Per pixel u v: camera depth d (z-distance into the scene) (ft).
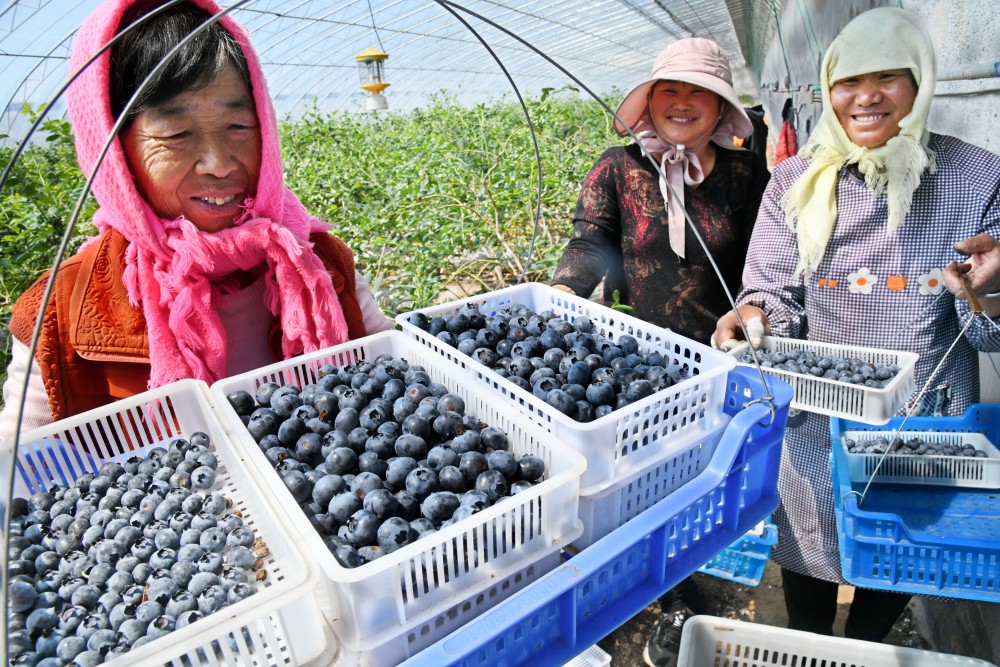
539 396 6.13
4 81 33.91
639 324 7.38
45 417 6.82
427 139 33.32
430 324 7.68
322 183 27.91
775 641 8.18
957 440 8.84
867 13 8.48
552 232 26.63
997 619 8.43
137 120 6.03
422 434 5.76
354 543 4.74
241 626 3.88
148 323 6.71
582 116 43.09
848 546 7.27
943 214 8.44
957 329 8.94
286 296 7.16
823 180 9.02
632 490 5.71
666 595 11.85
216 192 6.59
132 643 4.23
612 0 51.60
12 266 18.94
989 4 9.69
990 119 9.66
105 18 5.77
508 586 4.91
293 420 5.92
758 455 6.12
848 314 9.23
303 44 45.39
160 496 5.48
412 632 4.47
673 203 11.30
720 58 10.85
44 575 4.97
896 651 7.76
